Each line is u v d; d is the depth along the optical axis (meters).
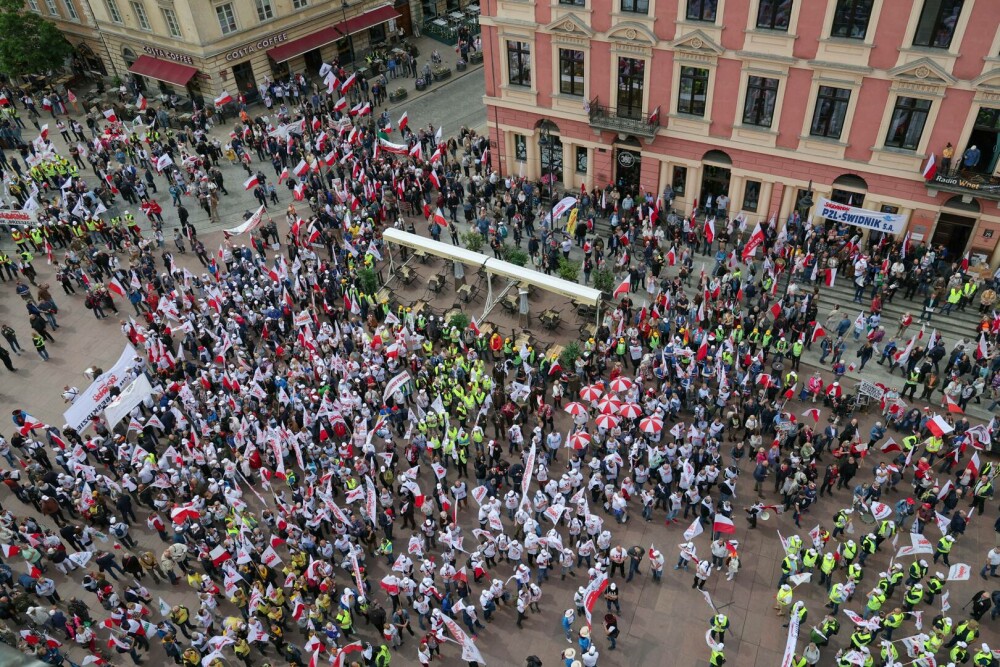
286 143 52.41
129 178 51.19
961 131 34.59
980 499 28.98
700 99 41.00
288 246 45.84
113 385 33.62
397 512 30.98
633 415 30.38
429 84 62.94
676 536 29.52
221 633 27.12
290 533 28.44
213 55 57.97
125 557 28.73
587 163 47.44
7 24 62.28
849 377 35.19
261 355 36.91
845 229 40.00
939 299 37.22
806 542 28.91
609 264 43.19
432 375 35.88
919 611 26.09
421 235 47.22
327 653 26.36
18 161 58.03
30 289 45.09
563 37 42.91
